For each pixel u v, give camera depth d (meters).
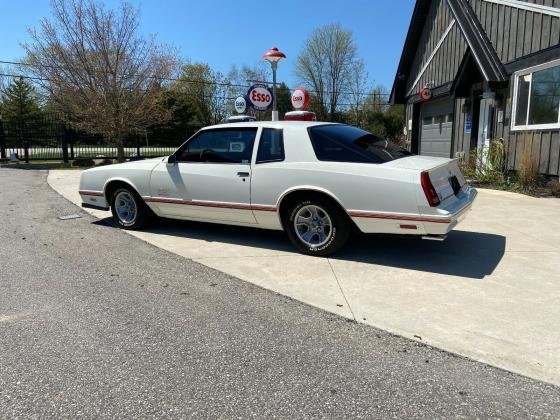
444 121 15.65
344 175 5.13
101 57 17.64
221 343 3.51
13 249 6.11
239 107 13.20
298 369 3.14
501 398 2.82
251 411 2.71
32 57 18.53
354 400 2.80
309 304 4.22
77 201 9.86
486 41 12.05
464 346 3.43
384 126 41.94
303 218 5.58
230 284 4.75
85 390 2.92
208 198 6.14
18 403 2.80
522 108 10.76
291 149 5.55
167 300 4.34
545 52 9.73
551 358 3.26
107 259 5.64
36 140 21.33
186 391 2.91
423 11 16.14
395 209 4.90
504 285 4.59
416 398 2.82
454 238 6.27
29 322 3.89
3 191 11.72
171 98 28.75
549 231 6.55
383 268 5.14
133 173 6.80
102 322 3.88
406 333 3.64
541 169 10.08
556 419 2.63
